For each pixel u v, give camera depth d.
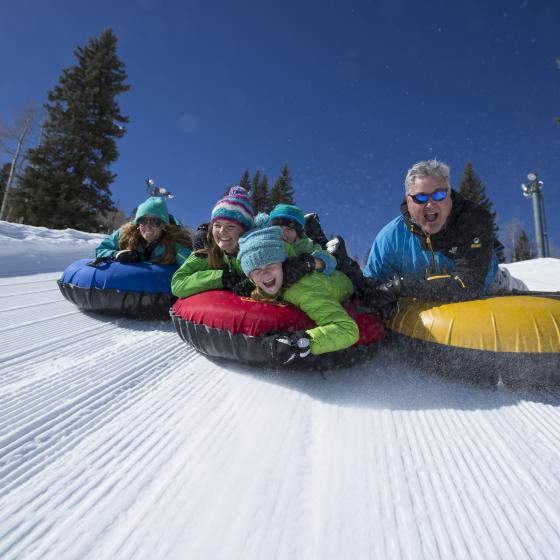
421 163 2.62
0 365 2.45
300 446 1.58
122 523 1.16
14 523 1.15
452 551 1.07
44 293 4.89
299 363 2.19
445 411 1.90
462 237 2.57
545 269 9.09
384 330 2.52
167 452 1.53
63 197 21.02
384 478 1.39
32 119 26.20
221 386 2.20
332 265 2.49
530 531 1.15
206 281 2.63
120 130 23.97
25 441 1.60
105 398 2.02
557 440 1.65
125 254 3.70
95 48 24.41
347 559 1.04
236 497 1.27
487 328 2.07
